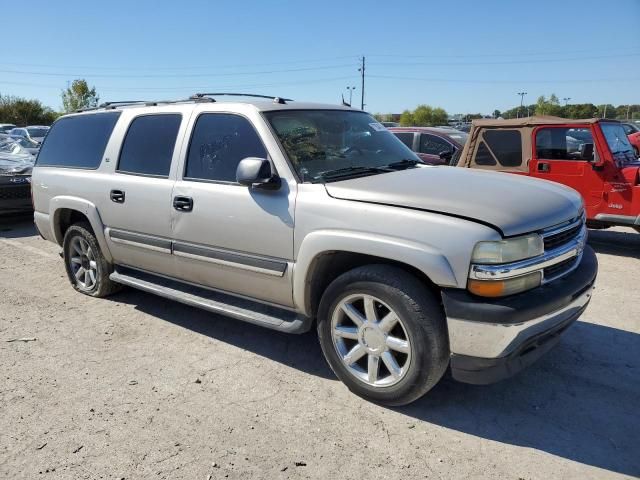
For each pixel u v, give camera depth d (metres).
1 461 2.86
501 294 2.88
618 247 7.69
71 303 5.30
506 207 3.06
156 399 3.48
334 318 3.45
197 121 4.18
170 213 4.20
